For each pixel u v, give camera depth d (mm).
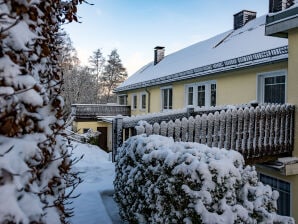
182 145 3072
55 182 1976
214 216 2271
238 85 9766
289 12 6293
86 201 4680
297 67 6453
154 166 3025
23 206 1421
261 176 7430
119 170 4227
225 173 2434
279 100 8078
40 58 2000
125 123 5570
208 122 5598
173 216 2516
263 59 8203
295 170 6195
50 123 1979
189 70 12336
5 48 1481
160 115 6074
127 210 3674
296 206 6285
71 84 35031
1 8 1500
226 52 11492
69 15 2689
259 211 2492
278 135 6348
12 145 1434
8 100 1437
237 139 5871
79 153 12305
